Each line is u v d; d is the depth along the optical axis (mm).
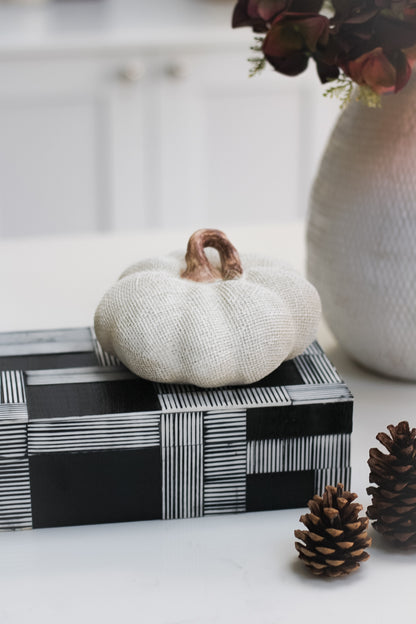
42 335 995
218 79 2264
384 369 1063
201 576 840
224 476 891
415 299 996
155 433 870
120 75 2209
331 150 1037
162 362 878
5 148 2244
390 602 818
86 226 2365
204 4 2412
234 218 2432
